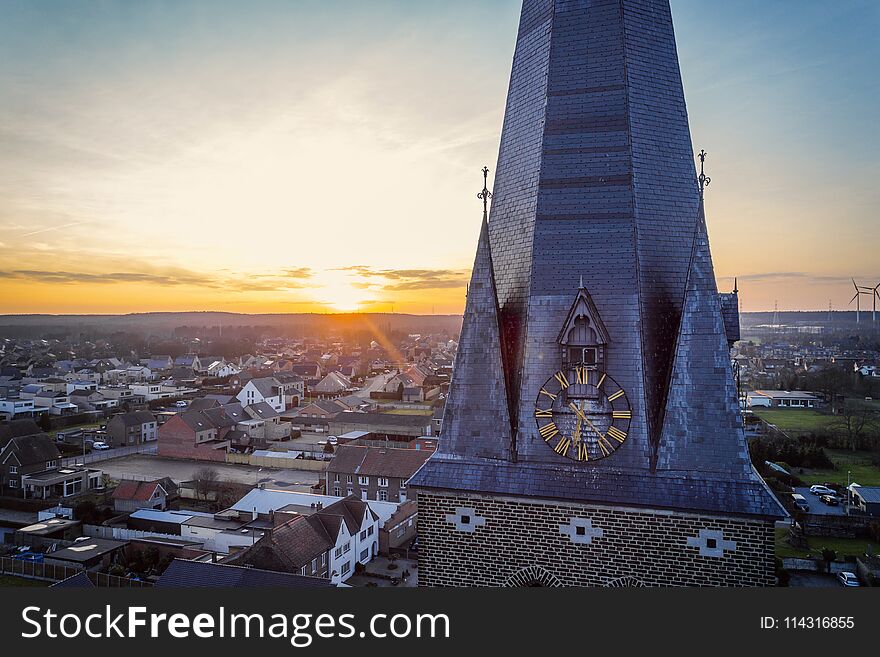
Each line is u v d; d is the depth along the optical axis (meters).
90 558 78.25
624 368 28.75
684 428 27.88
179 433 142.88
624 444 28.31
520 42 35.50
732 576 26.42
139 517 93.81
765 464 119.00
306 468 132.62
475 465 30.19
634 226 29.92
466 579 29.83
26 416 175.12
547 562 28.67
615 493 27.72
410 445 141.00
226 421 156.25
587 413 28.86
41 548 86.19
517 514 29.09
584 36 32.19
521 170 33.28
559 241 30.88
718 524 26.52
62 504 106.62
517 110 34.50
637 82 31.53
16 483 114.44
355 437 148.38
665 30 32.91
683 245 31.17
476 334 31.48
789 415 177.00
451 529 30.12
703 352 28.27
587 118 31.53
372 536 86.50
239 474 128.12
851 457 133.12
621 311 29.25
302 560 69.31
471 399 31.05
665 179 31.36
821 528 91.69
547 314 30.20
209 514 94.69
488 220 33.19
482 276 31.78
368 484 109.19
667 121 32.03
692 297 28.75
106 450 148.88
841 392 189.00
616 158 30.75
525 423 29.80
